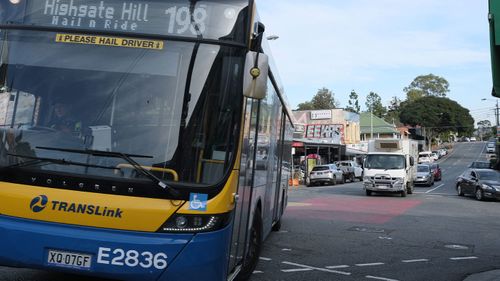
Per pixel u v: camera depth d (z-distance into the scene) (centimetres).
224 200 441
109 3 478
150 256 420
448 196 2697
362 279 708
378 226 1298
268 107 697
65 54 471
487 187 2331
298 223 1323
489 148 9800
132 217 424
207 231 429
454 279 731
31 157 447
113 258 421
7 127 460
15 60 475
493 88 538
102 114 454
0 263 442
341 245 988
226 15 469
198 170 438
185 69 458
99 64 466
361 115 10088
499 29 534
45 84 466
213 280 433
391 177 2517
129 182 431
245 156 503
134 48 466
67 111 458
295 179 4006
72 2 482
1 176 447
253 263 658
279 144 929
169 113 449
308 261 816
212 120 449
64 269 428
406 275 746
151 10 473
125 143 445
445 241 1080
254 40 480
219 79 456
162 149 441
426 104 10900
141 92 456
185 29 468
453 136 13400
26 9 485
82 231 427
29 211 436
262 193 692
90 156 442
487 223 1429
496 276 752
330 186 3706
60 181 439
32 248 430
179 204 428
